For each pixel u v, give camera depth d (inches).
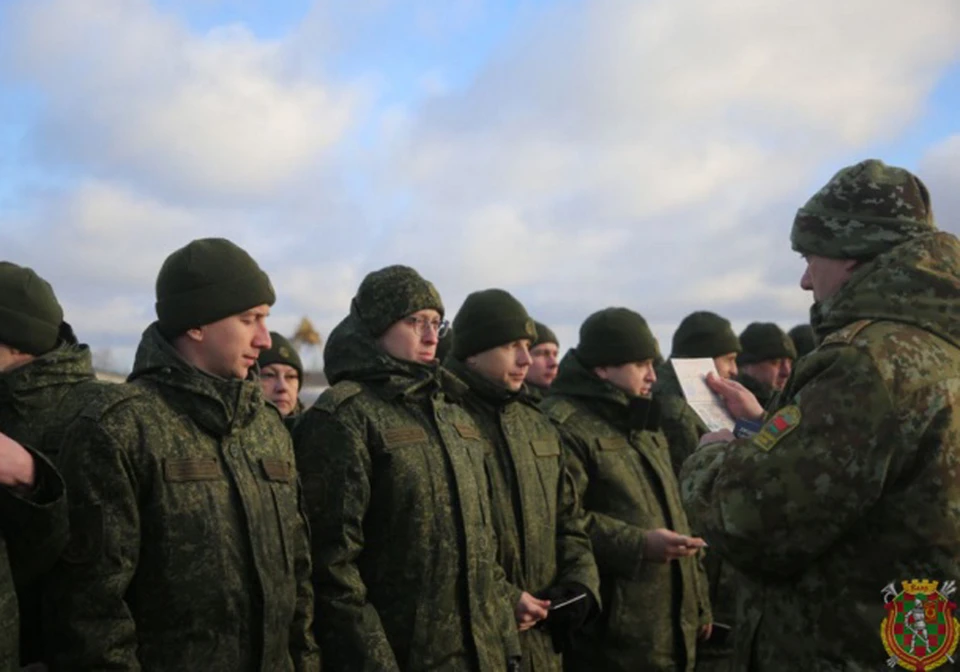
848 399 85.4
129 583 95.6
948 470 84.4
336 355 138.9
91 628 92.0
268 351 188.9
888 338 87.7
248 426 109.8
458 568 126.9
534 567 150.6
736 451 91.7
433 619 123.3
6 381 114.3
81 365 122.3
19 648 92.7
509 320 159.9
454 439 134.0
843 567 86.7
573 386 188.4
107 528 94.0
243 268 111.3
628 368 184.5
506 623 133.0
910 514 84.6
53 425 114.7
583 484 172.6
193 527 98.4
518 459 154.2
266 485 107.7
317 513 121.5
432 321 138.8
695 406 119.4
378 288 137.0
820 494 84.6
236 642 99.4
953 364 87.7
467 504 129.6
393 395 131.3
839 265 96.6
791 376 94.9
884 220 93.5
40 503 85.7
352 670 113.8
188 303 107.4
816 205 98.3
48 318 118.3
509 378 160.7
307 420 128.6
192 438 102.5
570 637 155.3
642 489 178.2
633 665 165.9
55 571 93.8
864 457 84.0
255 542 102.5
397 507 124.5
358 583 119.0
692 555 178.5
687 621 173.2
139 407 100.1
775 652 90.7
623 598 167.6
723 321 246.2
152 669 95.7
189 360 110.0
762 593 93.5
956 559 83.7
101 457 95.4
